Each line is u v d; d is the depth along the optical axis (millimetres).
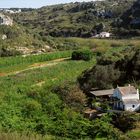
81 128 49812
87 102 66188
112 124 53844
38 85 81125
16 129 47219
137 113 57219
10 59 119625
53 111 59000
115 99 62719
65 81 78500
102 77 74000
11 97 67500
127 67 76188
